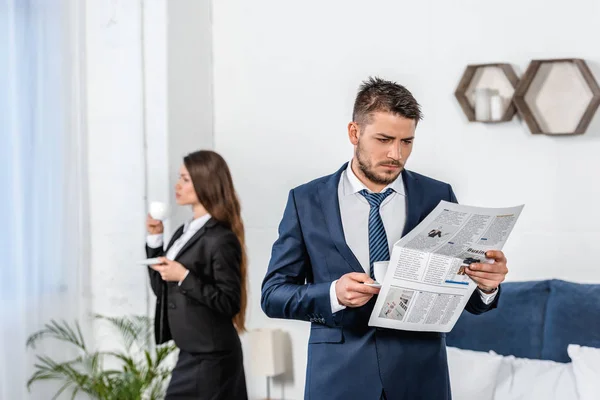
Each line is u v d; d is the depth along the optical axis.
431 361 1.86
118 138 3.74
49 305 3.44
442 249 1.73
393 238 1.89
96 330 3.77
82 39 3.73
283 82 3.85
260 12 3.88
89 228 3.76
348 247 1.87
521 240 3.39
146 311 3.71
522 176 3.39
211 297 2.89
